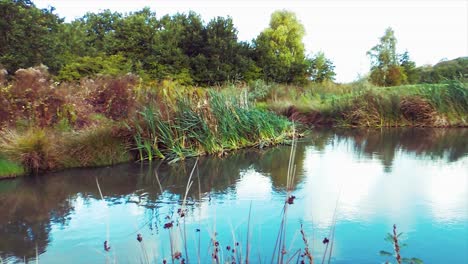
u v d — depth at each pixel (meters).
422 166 6.50
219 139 8.34
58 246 3.47
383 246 3.32
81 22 29.48
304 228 3.75
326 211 4.24
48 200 4.86
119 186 5.50
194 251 3.24
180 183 5.64
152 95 8.91
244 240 3.47
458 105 13.02
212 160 7.46
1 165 6.00
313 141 9.91
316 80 29.45
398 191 4.97
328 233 3.62
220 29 24.20
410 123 13.20
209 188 5.34
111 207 4.54
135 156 7.58
